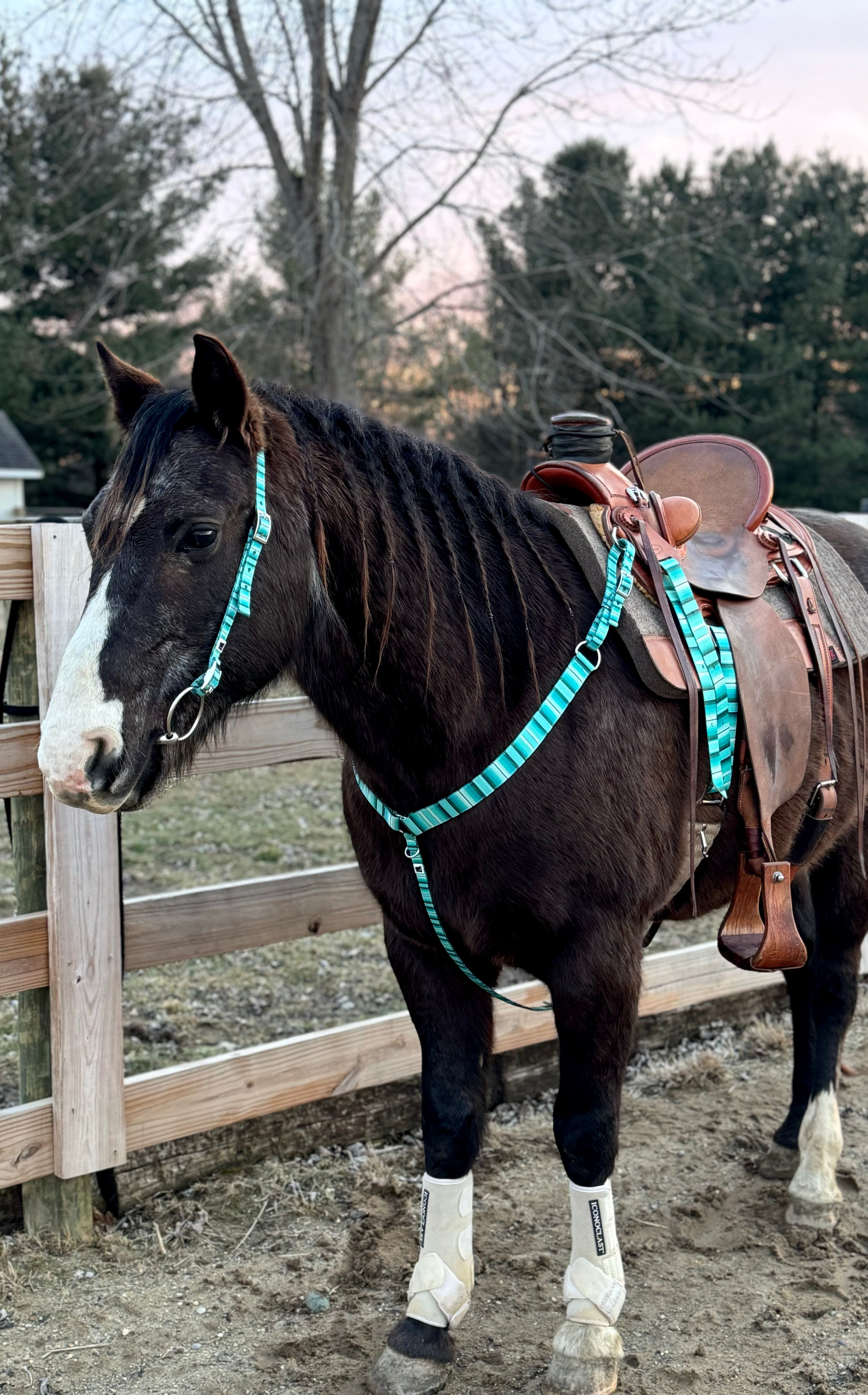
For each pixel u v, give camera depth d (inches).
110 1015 91.4
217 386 58.6
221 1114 99.3
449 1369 76.5
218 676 60.6
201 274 699.4
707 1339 81.1
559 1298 86.4
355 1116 110.5
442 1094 76.5
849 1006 100.7
